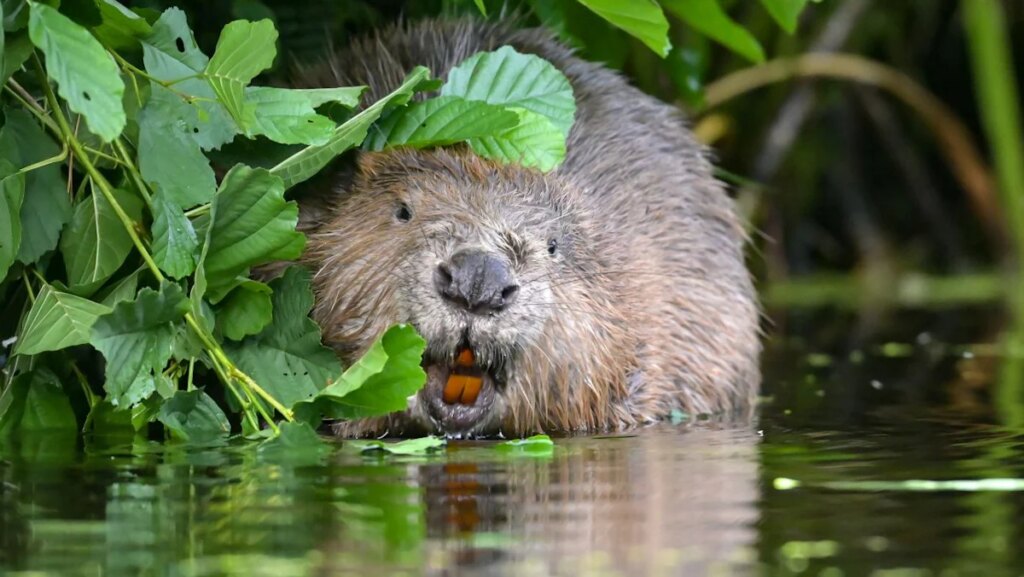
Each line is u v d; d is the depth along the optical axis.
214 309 6.89
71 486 5.71
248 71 6.46
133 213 6.73
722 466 6.37
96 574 4.43
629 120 9.57
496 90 7.68
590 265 8.09
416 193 7.75
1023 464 6.45
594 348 7.94
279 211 6.55
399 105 7.43
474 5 10.00
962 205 20.56
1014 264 19.17
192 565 4.52
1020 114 20.33
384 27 10.16
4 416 7.01
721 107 17.30
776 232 18.62
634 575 4.46
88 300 6.59
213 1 9.20
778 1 9.36
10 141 6.57
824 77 18.69
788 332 14.40
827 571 4.53
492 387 7.62
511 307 7.32
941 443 7.18
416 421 7.59
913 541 4.90
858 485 5.87
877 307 16.72
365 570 4.47
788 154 18.98
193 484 5.76
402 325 6.39
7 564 4.54
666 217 9.34
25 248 6.64
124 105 6.62
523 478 5.99
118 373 6.34
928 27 19.75
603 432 7.90
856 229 19.98
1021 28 20.17
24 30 6.22
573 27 10.53
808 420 8.34
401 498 5.53
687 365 9.14
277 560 4.58
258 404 6.73
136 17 6.47
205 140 6.76
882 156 20.38
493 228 7.52
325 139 6.70
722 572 4.50
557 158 7.35
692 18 9.45
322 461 6.34
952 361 11.85
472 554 4.68
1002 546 4.84
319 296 7.81
